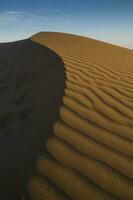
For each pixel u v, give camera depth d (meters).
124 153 2.38
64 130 2.71
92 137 2.62
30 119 3.27
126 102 3.64
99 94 3.87
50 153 2.32
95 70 5.44
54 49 7.55
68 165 2.18
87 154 2.33
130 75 5.39
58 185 1.98
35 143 2.53
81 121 2.93
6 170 2.21
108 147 2.46
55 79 4.77
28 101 4.12
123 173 2.12
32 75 5.85
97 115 3.12
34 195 1.90
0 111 3.90
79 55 7.00
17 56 8.26
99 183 2.01
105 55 8.07
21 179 2.06
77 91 3.90
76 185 1.98
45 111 3.31
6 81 5.82
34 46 8.51
